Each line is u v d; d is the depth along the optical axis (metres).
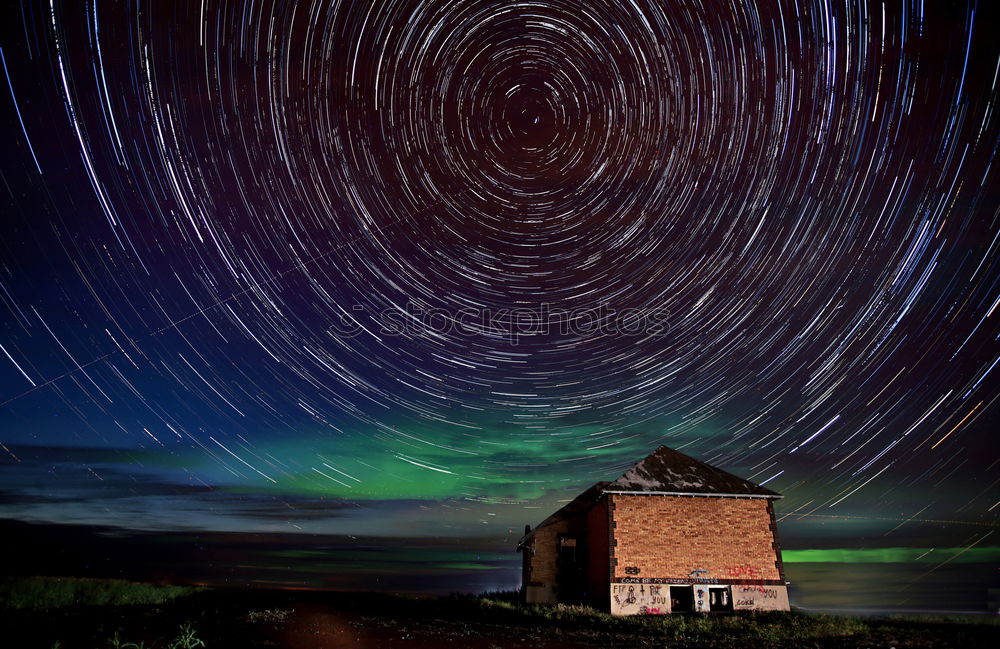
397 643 11.00
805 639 12.03
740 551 16.27
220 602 17.69
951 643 11.16
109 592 18.47
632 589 15.69
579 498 20.19
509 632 12.66
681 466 17.84
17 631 11.30
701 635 12.55
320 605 16.98
